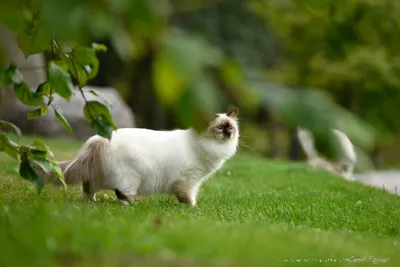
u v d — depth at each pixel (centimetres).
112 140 1577
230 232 1012
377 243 1148
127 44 378
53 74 969
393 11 4125
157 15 354
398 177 3762
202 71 345
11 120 3869
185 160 1641
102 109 1012
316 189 2345
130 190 1583
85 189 1616
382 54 4281
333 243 1057
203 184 2309
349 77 4300
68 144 3544
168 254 812
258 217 1410
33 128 3900
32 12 710
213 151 1658
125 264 764
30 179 1337
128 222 1039
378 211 1683
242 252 841
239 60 362
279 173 2989
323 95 351
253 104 348
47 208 1102
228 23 6238
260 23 6481
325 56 4675
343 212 1612
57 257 787
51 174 1537
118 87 6812
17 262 754
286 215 1480
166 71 343
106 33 374
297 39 5041
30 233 865
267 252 867
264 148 7244
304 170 3083
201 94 342
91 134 4031
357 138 347
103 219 1088
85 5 358
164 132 1673
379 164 5175
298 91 352
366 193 2248
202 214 1402
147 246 820
